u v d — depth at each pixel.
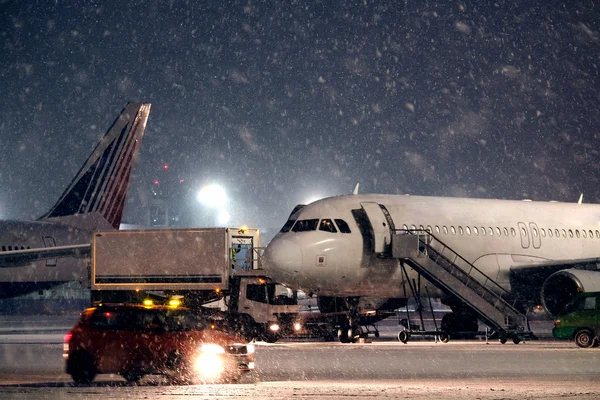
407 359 34.16
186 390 23.44
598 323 41.19
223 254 49.94
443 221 48.25
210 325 27.75
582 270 45.53
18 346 41.25
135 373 25.75
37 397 21.80
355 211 45.38
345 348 41.06
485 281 49.28
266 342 47.28
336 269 43.84
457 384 25.05
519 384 25.03
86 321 26.50
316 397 21.48
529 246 51.50
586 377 27.22
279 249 43.28
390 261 45.44
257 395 22.02
